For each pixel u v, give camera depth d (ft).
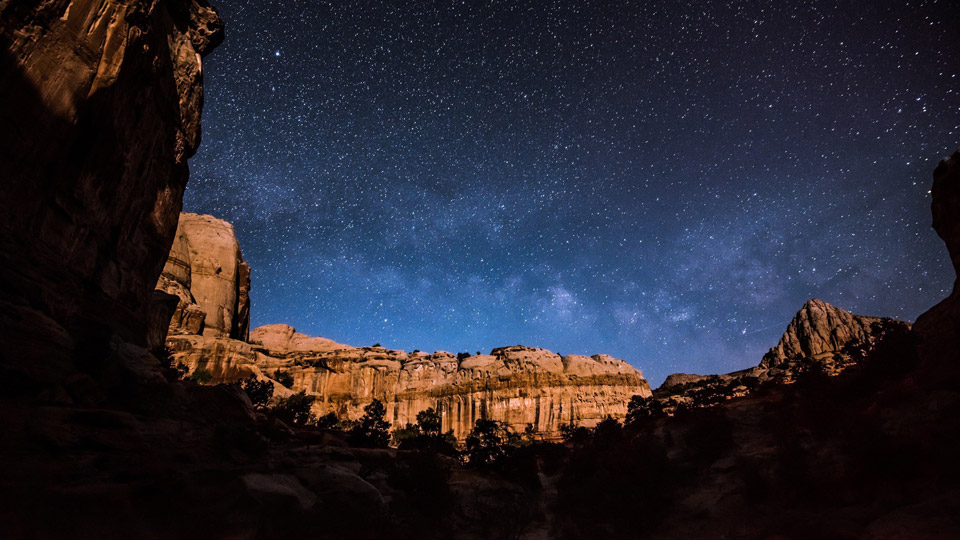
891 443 45.21
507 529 72.90
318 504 51.90
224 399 59.11
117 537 33.58
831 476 48.24
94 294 52.95
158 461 42.22
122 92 53.72
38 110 42.19
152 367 51.47
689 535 51.75
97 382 44.24
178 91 75.82
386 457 77.77
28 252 41.42
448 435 189.88
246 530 42.86
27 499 30.09
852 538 35.42
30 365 38.09
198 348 187.32
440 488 71.51
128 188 59.52
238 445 53.36
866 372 70.03
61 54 44.62
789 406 76.74
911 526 33.22
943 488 37.27
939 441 42.09
